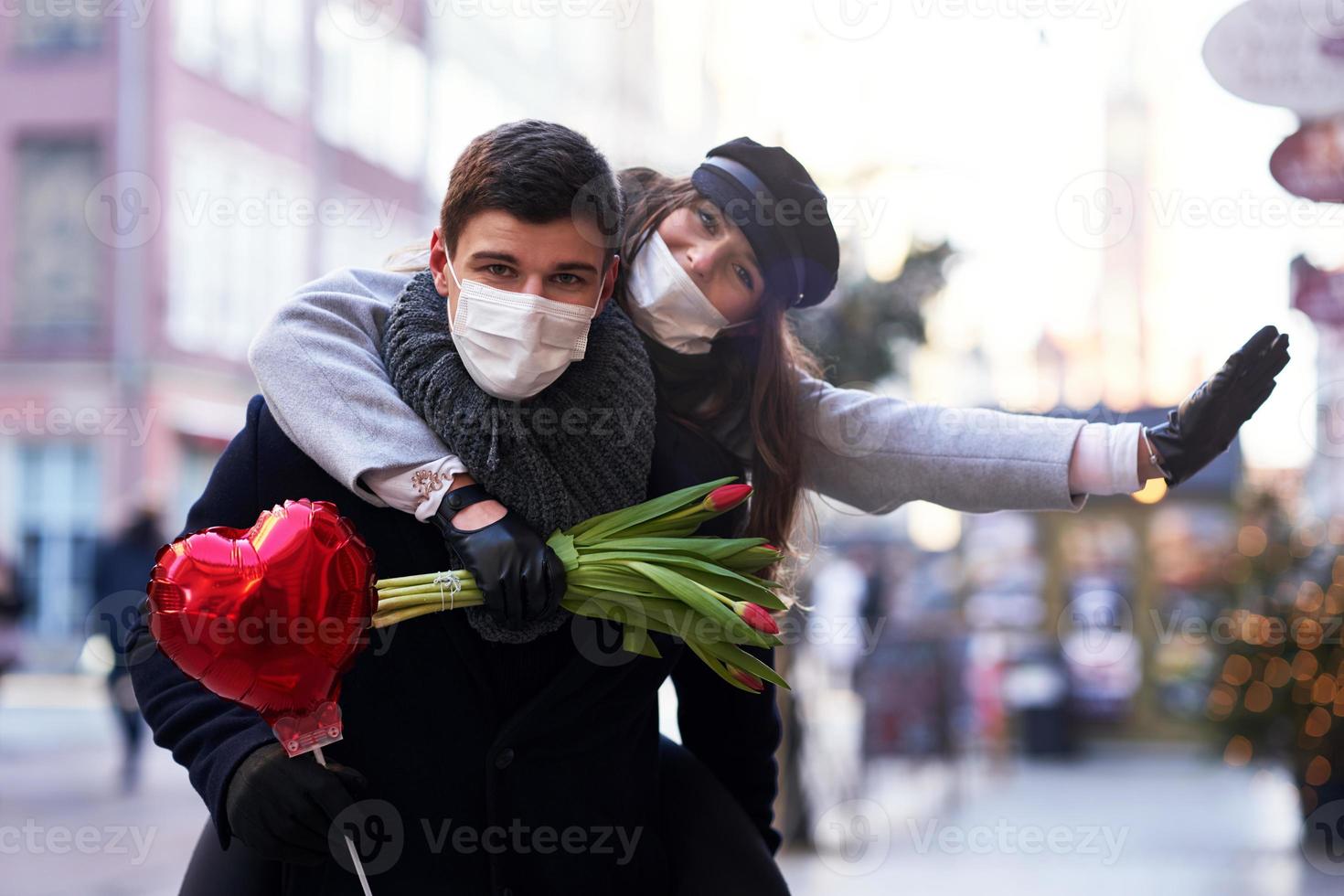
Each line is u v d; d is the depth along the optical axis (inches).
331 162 1440.7
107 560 775.1
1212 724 599.8
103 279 1422.2
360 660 127.5
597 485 128.0
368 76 1428.4
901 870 504.4
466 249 120.3
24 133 1425.9
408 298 129.2
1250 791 748.0
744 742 159.3
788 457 148.9
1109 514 980.6
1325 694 558.3
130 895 420.8
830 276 151.7
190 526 129.0
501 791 128.6
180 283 1448.1
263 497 129.0
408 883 128.2
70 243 1435.8
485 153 120.2
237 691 113.2
